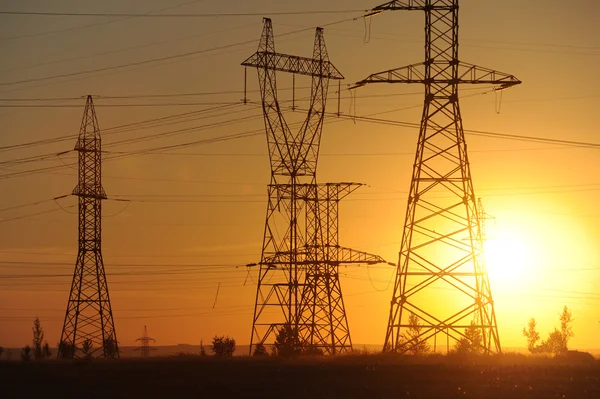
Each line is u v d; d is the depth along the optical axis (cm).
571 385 11300
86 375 11575
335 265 17950
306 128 17688
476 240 14600
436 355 14862
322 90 17688
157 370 12262
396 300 14762
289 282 17450
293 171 17562
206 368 12625
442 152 14688
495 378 11788
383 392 10381
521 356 15625
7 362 13125
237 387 10650
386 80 14675
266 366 12975
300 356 15575
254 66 17062
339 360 14112
